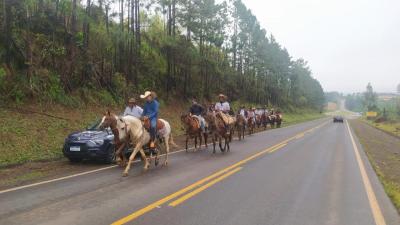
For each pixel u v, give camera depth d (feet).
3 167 38.32
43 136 51.01
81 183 31.78
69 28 75.51
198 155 52.49
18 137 47.62
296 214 24.09
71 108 65.98
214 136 57.11
